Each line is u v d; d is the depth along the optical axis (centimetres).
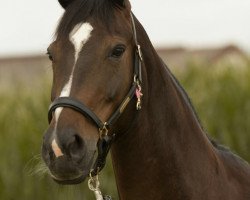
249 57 1577
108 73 523
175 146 564
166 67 589
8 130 1502
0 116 1523
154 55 572
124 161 564
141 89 553
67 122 501
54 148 489
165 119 565
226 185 574
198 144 577
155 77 566
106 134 531
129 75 540
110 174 1332
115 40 527
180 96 584
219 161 587
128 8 557
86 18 531
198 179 564
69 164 491
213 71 1534
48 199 1380
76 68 517
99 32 526
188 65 1553
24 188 1419
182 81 1509
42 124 1485
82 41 523
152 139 559
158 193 560
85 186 1262
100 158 538
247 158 1439
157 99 565
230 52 4034
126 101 539
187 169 564
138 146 558
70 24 530
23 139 1470
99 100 520
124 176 566
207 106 1459
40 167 590
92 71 517
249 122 1439
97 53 521
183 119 573
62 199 1286
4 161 1459
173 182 559
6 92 1590
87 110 511
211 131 1428
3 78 1712
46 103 1505
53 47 534
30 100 1522
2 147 1476
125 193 570
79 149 502
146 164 559
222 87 1479
